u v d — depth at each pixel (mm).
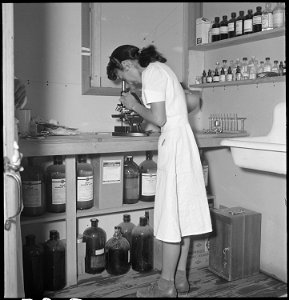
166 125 2186
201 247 2670
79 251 2479
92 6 2627
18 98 1906
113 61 2312
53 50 2531
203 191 2230
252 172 2693
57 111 2568
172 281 2225
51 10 2512
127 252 2549
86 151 2164
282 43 2420
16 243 1434
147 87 2117
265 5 2520
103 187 2465
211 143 2568
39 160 2496
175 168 2135
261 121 2611
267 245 2600
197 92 3070
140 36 2832
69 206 2307
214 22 2855
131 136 2412
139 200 2705
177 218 2129
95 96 2693
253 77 2541
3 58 1291
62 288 2338
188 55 3016
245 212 2572
